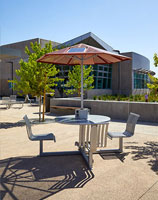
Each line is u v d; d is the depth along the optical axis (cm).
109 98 2103
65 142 627
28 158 481
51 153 502
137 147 572
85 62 686
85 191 324
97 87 2998
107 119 517
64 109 1252
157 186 340
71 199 301
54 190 328
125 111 1039
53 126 903
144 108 981
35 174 390
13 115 1260
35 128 855
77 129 832
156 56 688
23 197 306
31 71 989
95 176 382
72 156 500
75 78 1992
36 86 999
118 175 385
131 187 337
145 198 303
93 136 414
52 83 1070
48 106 1430
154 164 442
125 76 3253
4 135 720
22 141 636
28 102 2350
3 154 509
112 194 315
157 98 695
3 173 394
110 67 3272
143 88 3891
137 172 399
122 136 497
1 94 3744
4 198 303
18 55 2256
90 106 1170
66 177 377
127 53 3241
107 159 475
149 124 916
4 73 3550
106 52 475
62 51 489
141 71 3534
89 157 419
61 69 2641
